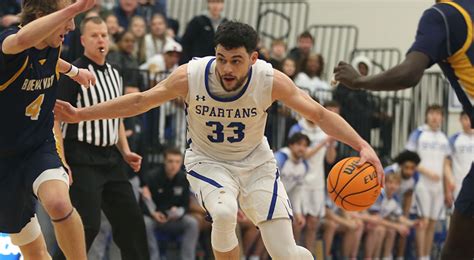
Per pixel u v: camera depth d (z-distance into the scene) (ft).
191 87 18.93
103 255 32.76
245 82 18.70
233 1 53.01
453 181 44.14
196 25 42.32
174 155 36.06
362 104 43.65
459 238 20.86
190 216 36.73
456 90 21.02
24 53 18.51
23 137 19.43
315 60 43.78
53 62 19.34
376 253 42.09
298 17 51.88
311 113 19.47
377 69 52.80
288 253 19.20
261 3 50.78
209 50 42.19
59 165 19.69
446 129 46.93
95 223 24.63
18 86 18.85
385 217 42.34
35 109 19.38
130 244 25.62
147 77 36.96
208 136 19.49
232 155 19.69
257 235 38.04
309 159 39.06
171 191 36.24
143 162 36.04
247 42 18.11
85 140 24.62
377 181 19.77
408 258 44.09
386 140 45.11
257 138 19.66
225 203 18.79
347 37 51.60
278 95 19.01
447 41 20.40
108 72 25.46
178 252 38.11
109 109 19.67
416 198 43.19
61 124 24.45
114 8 43.80
